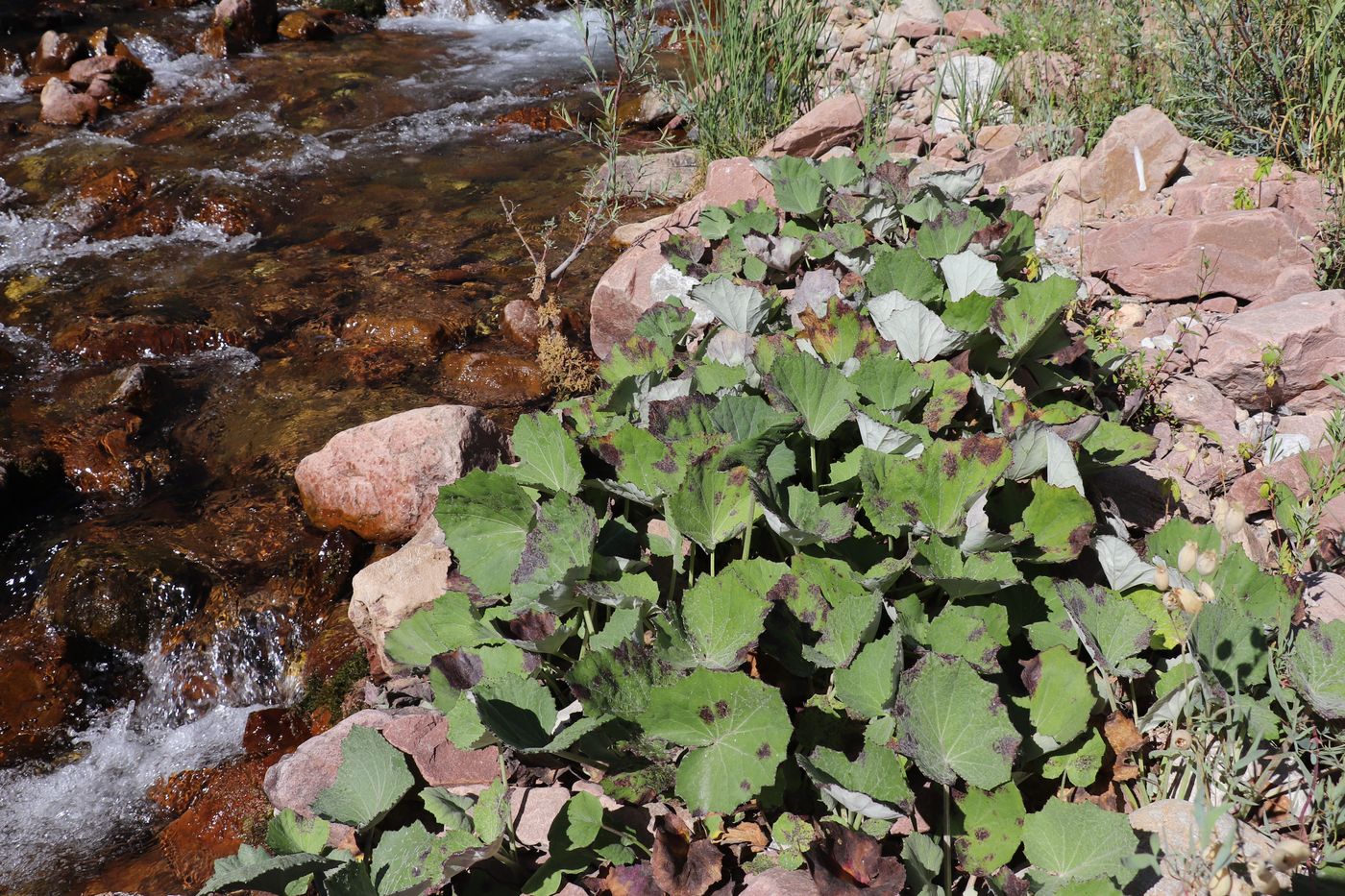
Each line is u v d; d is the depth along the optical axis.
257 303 5.21
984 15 6.59
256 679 3.31
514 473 2.61
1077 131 4.91
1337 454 2.56
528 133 7.49
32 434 4.26
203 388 4.60
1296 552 2.55
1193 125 4.73
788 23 5.70
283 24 9.88
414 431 3.38
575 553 2.30
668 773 1.97
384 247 5.78
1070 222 4.25
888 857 1.83
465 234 5.85
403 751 2.32
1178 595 1.79
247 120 7.86
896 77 6.04
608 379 3.13
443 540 2.92
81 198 6.43
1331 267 3.57
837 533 2.29
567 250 5.53
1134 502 2.86
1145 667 2.12
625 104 7.32
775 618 2.22
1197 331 3.42
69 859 2.81
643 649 2.08
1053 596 2.33
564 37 10.16
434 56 9.51
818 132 5.07
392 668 2.88
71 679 3.36
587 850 1.97
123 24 9.71
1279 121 4.36
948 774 1.83
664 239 4.65
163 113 8.00
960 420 3.01
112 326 4.92
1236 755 1.98
